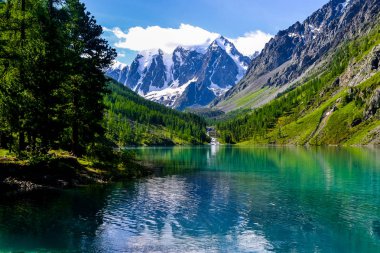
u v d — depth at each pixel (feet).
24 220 102.63
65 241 87.86
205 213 118.11
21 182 140.36
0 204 119.03
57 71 159.84
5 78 146.92
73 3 175.63
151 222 106.42
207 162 318.24
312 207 129.49
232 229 101.71
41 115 152.46
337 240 93.45
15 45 151.02
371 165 282.97
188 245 88.22
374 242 92.43
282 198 145.07
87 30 192.34
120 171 197.67
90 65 189.16
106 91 200.13
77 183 159.63
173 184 177.06
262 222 108.78
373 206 131.85
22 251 80.48
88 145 210.79
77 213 111.96
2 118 145.28
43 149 160.04
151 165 281.95
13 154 157.89
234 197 145.89
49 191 141.69
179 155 434.71
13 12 148.97
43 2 167.84
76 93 184.14
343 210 124.98
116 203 128.57
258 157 387.96
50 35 159.43
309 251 86.22
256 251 85.20
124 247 85.66
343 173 229.86
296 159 352.28
